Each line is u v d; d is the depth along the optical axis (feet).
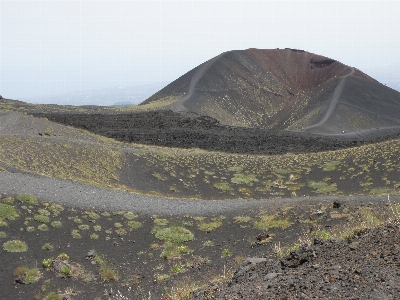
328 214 81.41
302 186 144.56
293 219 83.41
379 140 299.38
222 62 636.89
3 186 84.53
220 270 61.00
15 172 99.81
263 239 73.51
